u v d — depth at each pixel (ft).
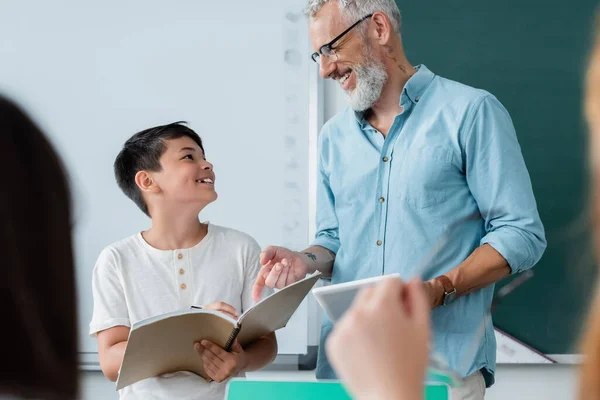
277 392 3.90
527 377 7.97
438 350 5.11
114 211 8.33
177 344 4.94
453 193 5.44
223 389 5.35
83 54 8.46
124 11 8.47
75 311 1.70
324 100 8.41
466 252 5.36
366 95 5.63
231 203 8.36
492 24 8.33
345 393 3.84
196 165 5.87
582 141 8.18
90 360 8.16
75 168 8.39
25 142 1.69
